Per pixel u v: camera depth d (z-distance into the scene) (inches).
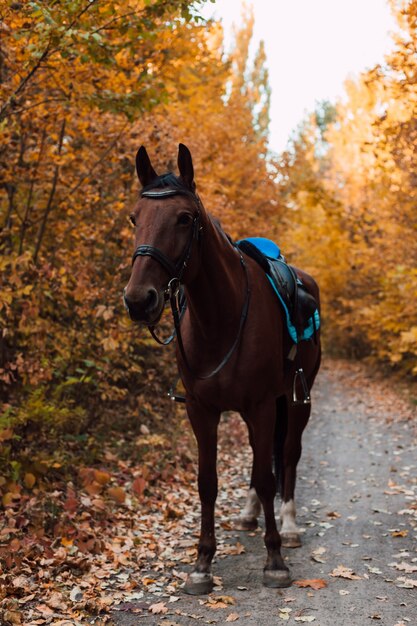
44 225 235.5
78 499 185.0
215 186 346.0
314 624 122.3
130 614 127.5
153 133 264.7
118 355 237.5
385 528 182.9
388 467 268.7
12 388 231.9
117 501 191.6
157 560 158.7
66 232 246.1
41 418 196.7
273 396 140.6
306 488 235.0
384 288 507.8
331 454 301.4
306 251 736.3
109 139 245.6
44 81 201.9
